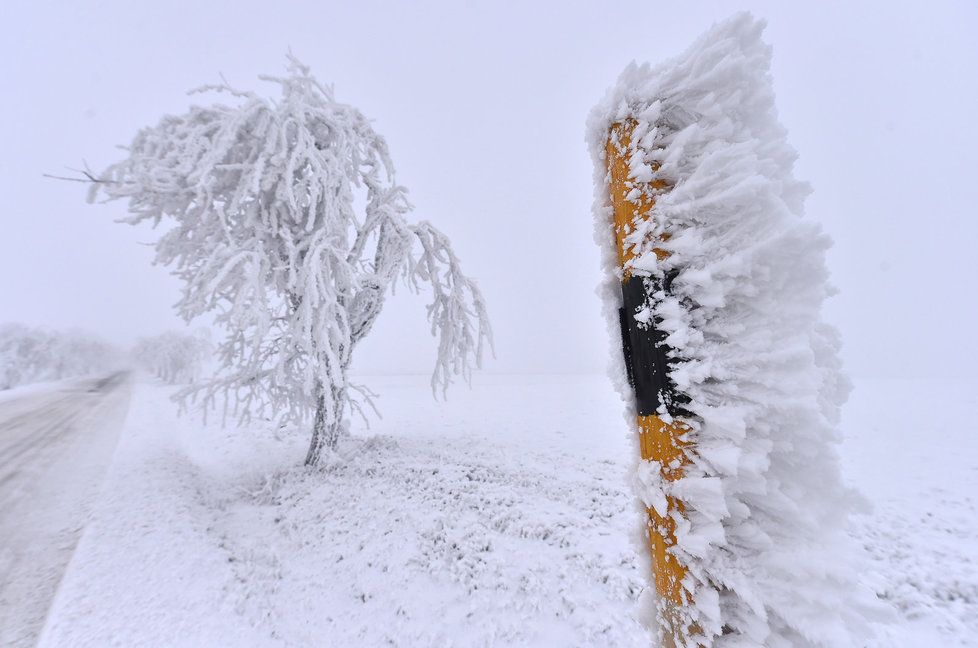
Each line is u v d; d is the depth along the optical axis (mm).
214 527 5492
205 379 7445
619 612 3402
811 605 685
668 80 824
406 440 9789
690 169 804
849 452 8633
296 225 7559
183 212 7043
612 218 918
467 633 3357
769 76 801
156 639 3094
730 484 723
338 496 6098
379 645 3270
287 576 4246
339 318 7523
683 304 788
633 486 860
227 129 6695
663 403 770
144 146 6789
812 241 696
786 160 799
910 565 4090
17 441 10711
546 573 3967
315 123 8031
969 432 9992
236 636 3225
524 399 20719
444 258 9086
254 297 6207
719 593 734
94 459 8750
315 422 7914
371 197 8844
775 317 725
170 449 10078
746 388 730
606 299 921
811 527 721
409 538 4758
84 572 4016
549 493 5973
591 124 958
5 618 3395
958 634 3158
